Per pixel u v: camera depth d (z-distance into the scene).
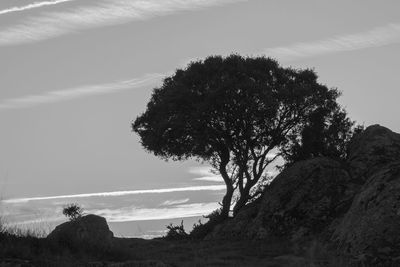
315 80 51.47
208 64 49.78
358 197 30.92
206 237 42.59
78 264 18.52
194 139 48.38
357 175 40.19
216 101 45.97
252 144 48.03
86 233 22.58
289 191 39.78
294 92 47.84
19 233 20.42
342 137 48.84
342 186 38.88
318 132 48.31
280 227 38.03
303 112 49.22
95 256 20.66
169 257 28.00
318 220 37.12
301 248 32.41
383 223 27.78
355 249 27.72
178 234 47.00
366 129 44.53
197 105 46.84
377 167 40.22
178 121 48.03
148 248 34.28
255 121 47.34
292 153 48.59
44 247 19.64
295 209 38.47
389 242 26.91
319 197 38.56
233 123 47.28
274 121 48.66
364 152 41.78
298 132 49.66
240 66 48.88
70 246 20.62
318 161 41.03
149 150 52.28
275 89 49.72
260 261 27.62
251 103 45.78
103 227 23.30
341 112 50.06
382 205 28.48
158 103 50.75
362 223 28.61
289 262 26.58
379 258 26.19
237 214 42.91
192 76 49.19
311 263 25.41
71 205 26.11
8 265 17.16
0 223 20.33
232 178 49.44
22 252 18.36
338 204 37.50
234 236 40.22
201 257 28.45
